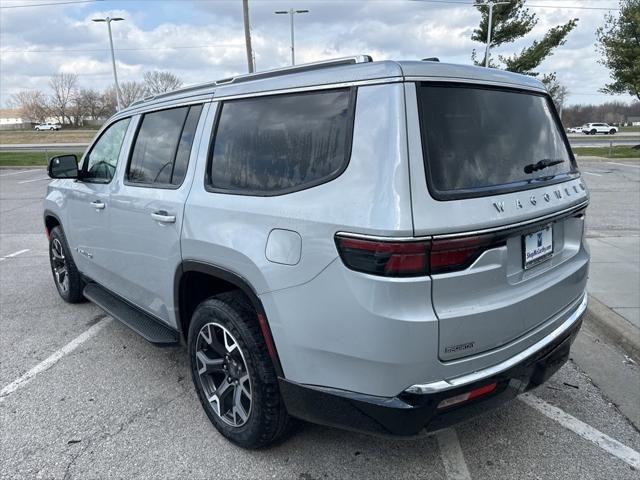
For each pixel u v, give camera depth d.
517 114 2.58
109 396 3.41
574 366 3.78
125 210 3.48
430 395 2.05
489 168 2.29
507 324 2.25
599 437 2.93
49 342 4.27
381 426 2.15
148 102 3.59
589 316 4.52
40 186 16.28
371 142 2.08
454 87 2.26
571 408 3.23
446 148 2.14
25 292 5.60
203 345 2.95
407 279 1.95
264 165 2.51
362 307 2.03
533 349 2.43
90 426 3.07
